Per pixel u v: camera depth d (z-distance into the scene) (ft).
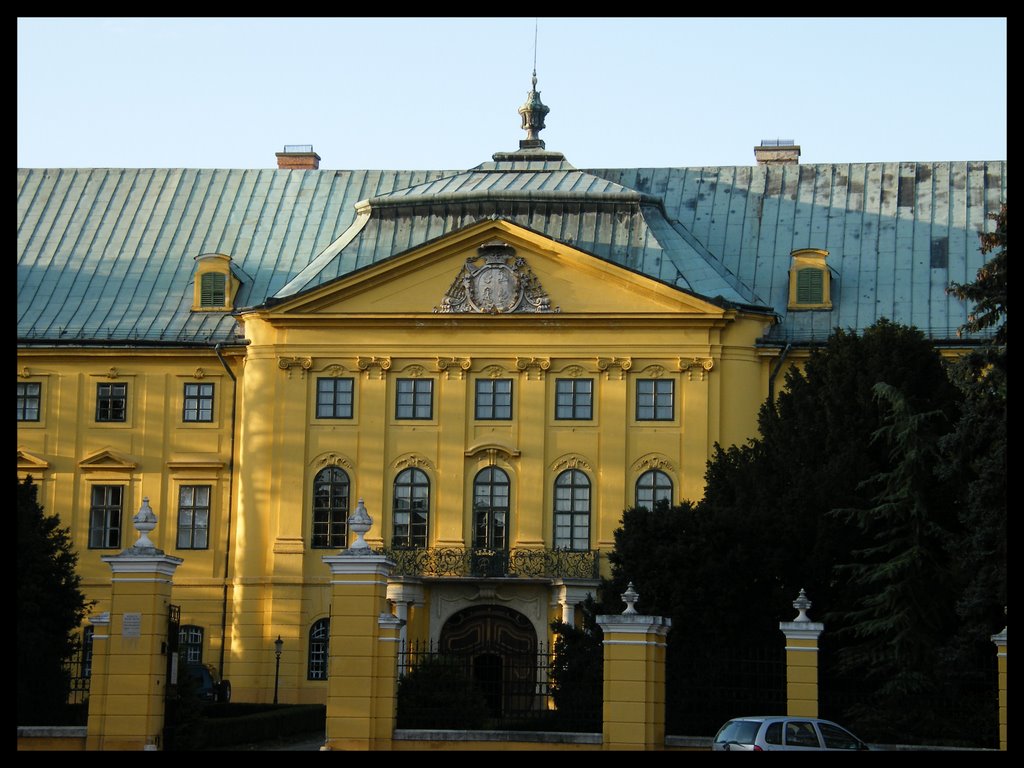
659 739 128.47
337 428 217.77
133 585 125.90
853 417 179.42
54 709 146.51
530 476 213.87
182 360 226.38
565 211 225.15
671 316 213.05
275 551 215.92
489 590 207.82
